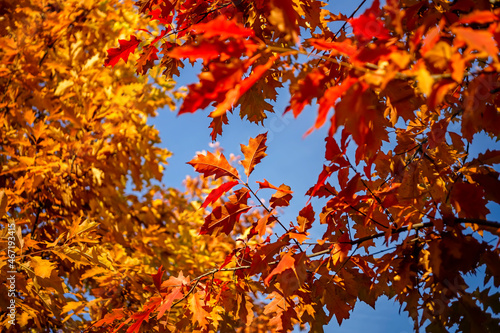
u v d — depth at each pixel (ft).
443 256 4.82
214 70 3.82
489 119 4.84
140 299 8.34
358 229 5.71
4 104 9.95
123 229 11.37
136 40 5.94
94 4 11.72
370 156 4.81
